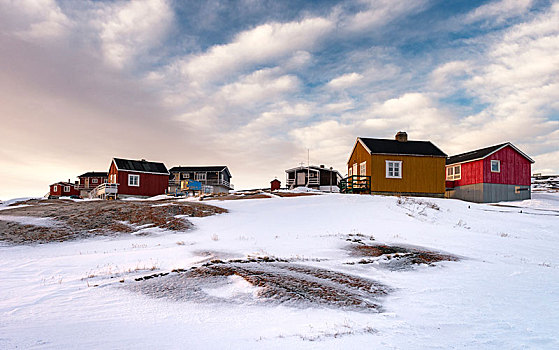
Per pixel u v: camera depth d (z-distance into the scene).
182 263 10.10
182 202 23.62
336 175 63.19
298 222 18.42
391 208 22.22
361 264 10.48
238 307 6.70
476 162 37.16
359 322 5.94
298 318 6.14
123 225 17.34
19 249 13.18
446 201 26.55
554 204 31.36
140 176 50.53
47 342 4.77
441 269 10.03
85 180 74.12
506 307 6.73
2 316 5.90
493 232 18.34
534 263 11.20
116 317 6.02
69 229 16.44
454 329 5.57
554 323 5.81
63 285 8.05
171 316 6.15
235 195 32.69
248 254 11.20
